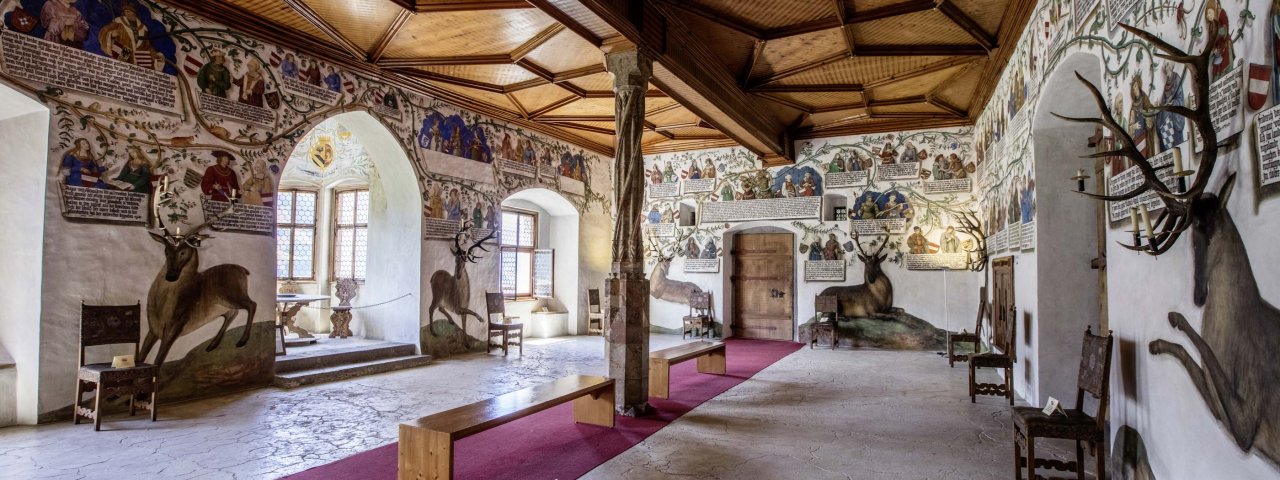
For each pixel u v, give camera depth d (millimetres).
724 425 6062
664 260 14289
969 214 11695
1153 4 3535
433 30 7695
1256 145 2525
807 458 5035
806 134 13023
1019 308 7508
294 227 12898
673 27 7289
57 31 5965
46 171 5902
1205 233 2943
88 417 5848
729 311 13797
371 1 6895
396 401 7062
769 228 13719
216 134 7273
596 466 4824
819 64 8602
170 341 6836
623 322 6445
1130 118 3865
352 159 12570
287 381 7750
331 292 12875
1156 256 3512
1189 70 3061
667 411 6621
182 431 5711
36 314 5883
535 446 5320
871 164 12555
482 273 11195
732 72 9117
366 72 9039
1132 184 3834
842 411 6664
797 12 7059
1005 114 8219
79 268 6121
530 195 13250
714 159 14008
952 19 7039
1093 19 4516
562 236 14281
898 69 8859
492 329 10891
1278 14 2365
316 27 7707
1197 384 3053
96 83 6246
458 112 10711
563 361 10125
